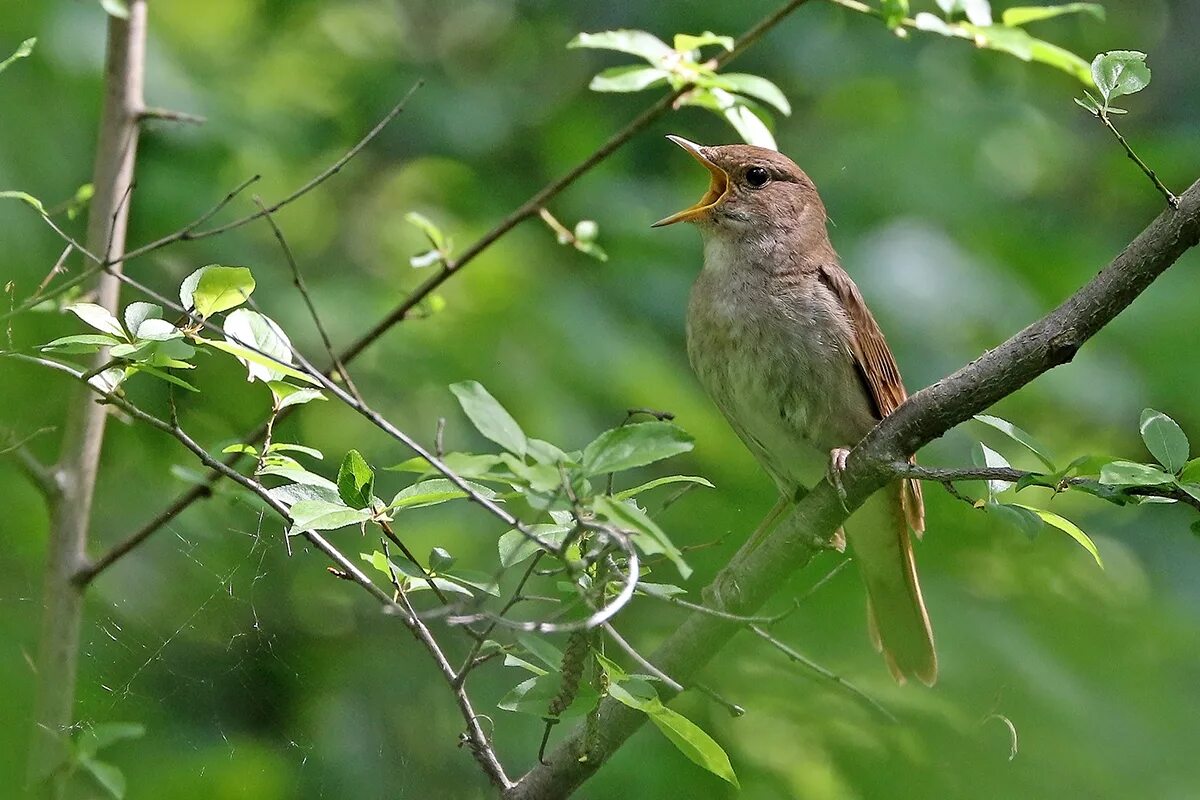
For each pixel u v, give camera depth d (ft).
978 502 20.97
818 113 52.49
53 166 38.04
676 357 45.29
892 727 31.19
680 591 19.67
